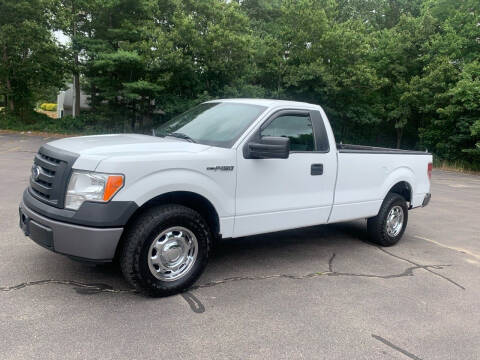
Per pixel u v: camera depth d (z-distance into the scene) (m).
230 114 4.87
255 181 4.52
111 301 3.83
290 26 24.78
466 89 21.53
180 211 3.95
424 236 7.19
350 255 5.74
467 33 24.11
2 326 3.27
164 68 22.06
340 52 24.27
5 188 8.25
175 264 4.03
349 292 4.43
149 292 3.87
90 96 27.50
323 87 24.14
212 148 4.29
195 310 3.78
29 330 3.24
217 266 4.96
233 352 3.15
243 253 5.51
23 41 22.30
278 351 3.21
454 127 24.45
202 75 24.17
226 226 4.36
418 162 6.70
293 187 4.88
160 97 23.48
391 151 6.66
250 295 4.18
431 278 5.05
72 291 3.97
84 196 3.58
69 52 23.64
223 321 3.61
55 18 22.88
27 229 3.97
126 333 3.30
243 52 22.56
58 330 3.27
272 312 3.84
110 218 3.56
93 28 24.02
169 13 24.05
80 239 3.56
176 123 5.22
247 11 29.97
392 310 4.07
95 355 2.97
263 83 26.20
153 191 3.76
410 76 27.50
